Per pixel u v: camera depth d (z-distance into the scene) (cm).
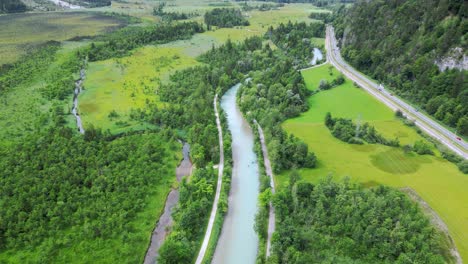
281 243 9144
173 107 17138
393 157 13250
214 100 19162
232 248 9888
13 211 10194
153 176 12506
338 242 9094
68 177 11638
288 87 18450
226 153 13875
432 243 8869
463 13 17425
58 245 9594
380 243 8912
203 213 10725
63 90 19500
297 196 10562
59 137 13888
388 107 17425
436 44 18125
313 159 12769
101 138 14275
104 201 11000
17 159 12525
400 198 10162
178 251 8900
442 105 15712
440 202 10756
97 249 9525
